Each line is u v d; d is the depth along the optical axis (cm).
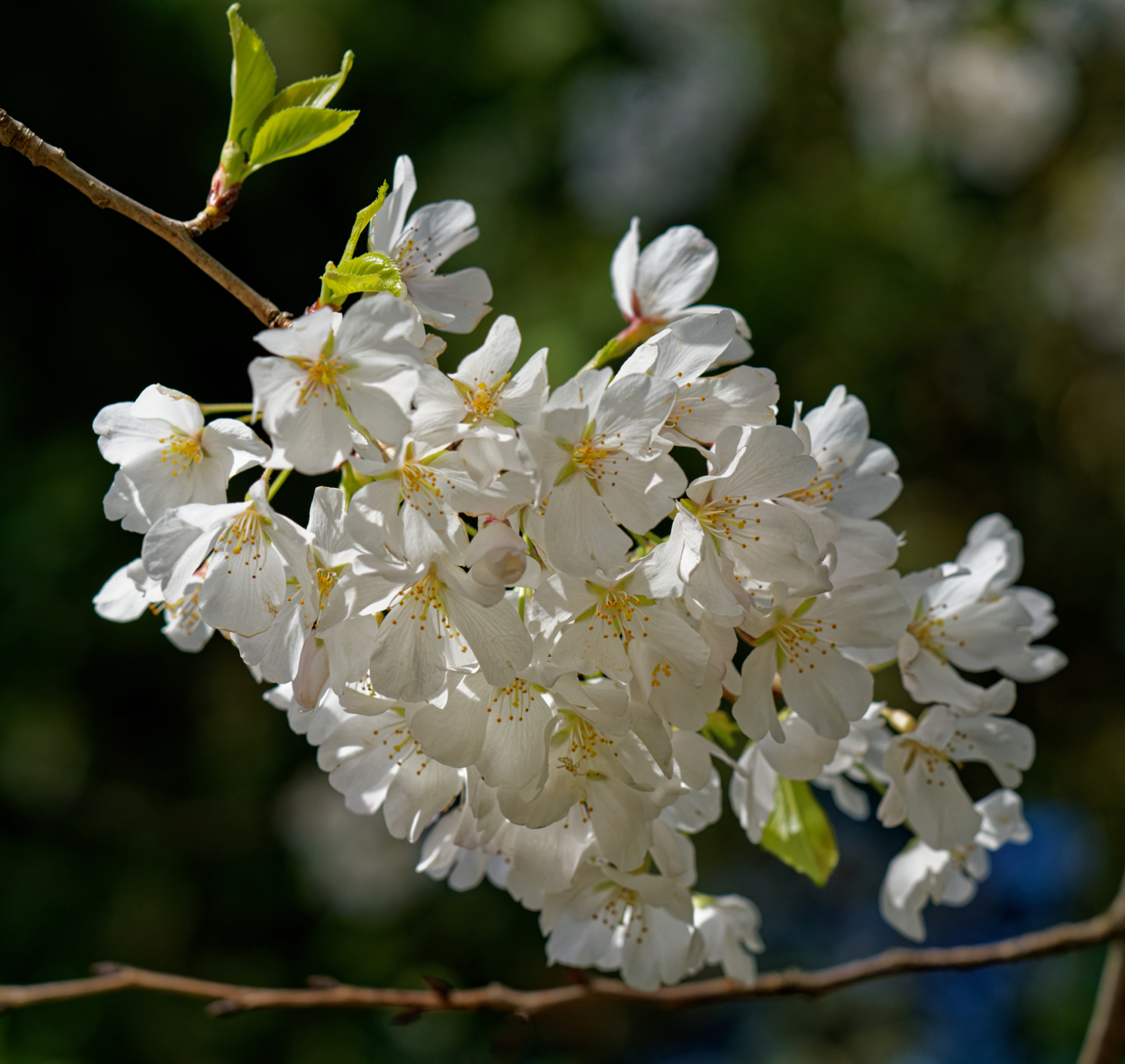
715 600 134
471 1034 566
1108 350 731
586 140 686
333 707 159
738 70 719
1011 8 710
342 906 606
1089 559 731
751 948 184
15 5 557
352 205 639
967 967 208
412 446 132
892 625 149
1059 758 718
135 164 599
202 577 161
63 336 596
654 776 143
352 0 621
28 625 546
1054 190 735
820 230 674
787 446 139
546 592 135
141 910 564
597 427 133
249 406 148
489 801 144
